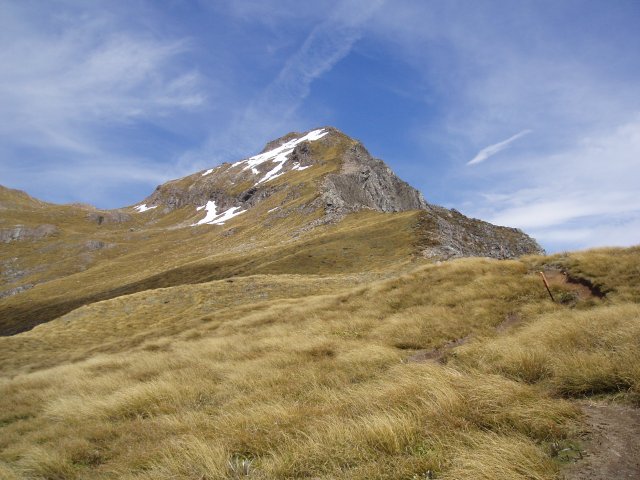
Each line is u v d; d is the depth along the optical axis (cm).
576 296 1518
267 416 816
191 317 4228
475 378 800
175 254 16238
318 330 1808
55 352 3450
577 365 747
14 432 1085
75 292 13525
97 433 947
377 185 14612
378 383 945
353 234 8038
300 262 6700
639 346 763
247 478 579
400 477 517
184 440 756
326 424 705
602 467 472
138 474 666
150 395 1159
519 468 472
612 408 620
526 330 1177
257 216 16150
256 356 1541
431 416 662
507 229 14475
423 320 1583
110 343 3058
